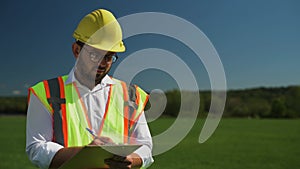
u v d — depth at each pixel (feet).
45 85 10.25
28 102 10.12
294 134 99.09
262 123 154.81
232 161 53.67
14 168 44.27
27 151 9.91
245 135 96.63
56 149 9.45
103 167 9.45
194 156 56.95
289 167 49.49
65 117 10.02
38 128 9.88
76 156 8.81
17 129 108.37
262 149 67.77
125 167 9.23
